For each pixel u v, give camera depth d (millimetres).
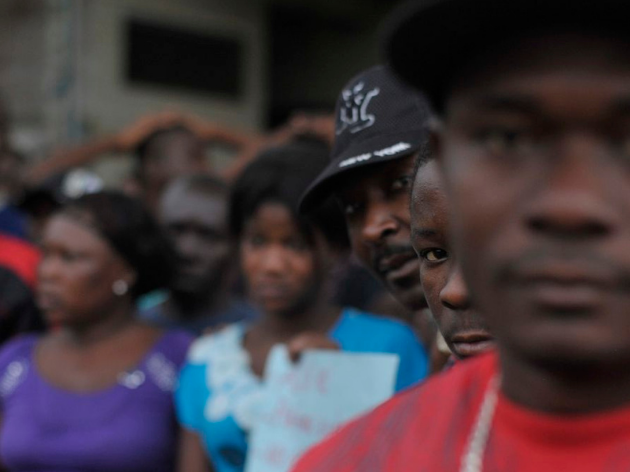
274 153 2049
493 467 656
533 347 549
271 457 1682
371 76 1332
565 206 527
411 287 1292
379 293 3084
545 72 540
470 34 562
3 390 2393
